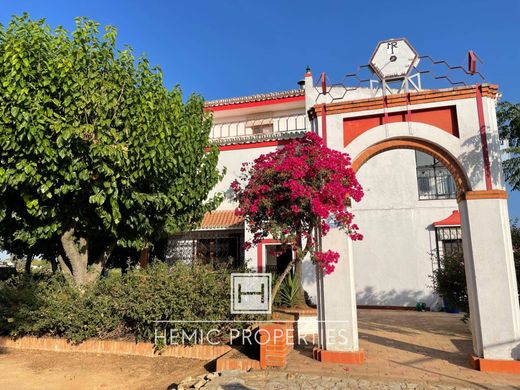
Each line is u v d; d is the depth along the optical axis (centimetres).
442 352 810
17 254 1255
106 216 921
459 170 750
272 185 764
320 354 728
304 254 781
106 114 889
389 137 780
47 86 833
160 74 1038
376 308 1650
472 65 765
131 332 879
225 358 702
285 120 2016
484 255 701
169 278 863
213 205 1345
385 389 577
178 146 1045
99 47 935
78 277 1028
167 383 677
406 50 818
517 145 1258
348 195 765
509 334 671
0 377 717
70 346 873
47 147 809
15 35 846
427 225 1652
